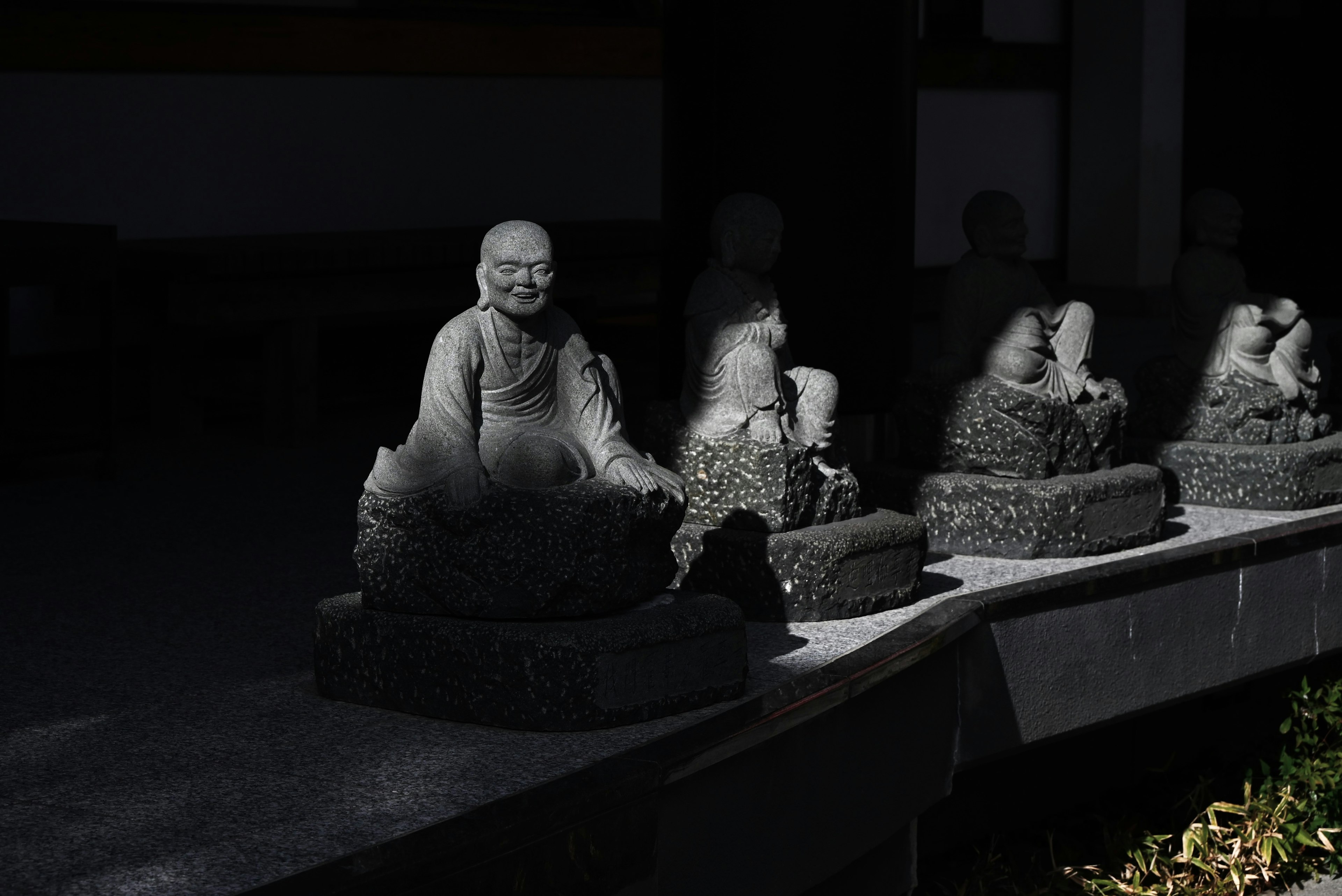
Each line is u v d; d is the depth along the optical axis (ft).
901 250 23.98
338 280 30.40
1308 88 54.70
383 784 12.73
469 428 14.73
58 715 14.56
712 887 13.53
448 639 14.14
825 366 23.75
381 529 14.61
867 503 21.45
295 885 10.48
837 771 15.12
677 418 18.39
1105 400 21.74
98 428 30.50
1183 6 50.65
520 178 39.73
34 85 31.71
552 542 14.08
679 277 24.00
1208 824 20.17
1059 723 18.54
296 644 16.98
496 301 14.74
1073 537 20.31
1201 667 20.35
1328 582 21.99
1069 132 51.47
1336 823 20.65
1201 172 56.90
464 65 38.22
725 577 17.63
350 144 36.63
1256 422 23.52
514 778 12.83
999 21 49.83
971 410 20.93
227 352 35.94
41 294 31.91
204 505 24.53
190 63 33.81
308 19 35.45
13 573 20.18
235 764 13.21
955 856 19.60
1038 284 21.93
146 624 17.79
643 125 41.91
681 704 14.51
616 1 41.24
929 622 16.76
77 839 11.65
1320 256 55.72
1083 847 20.26
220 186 34.65
